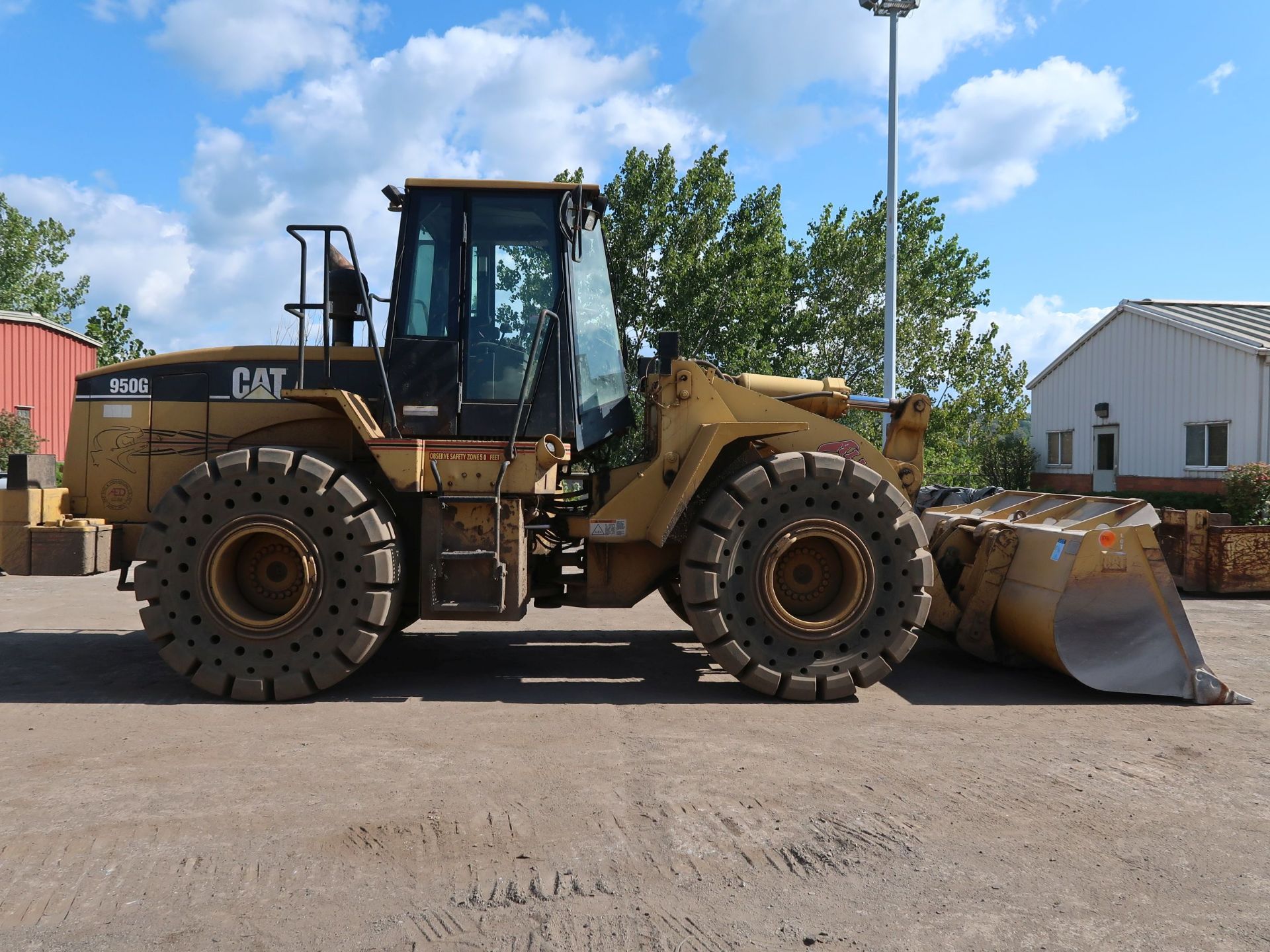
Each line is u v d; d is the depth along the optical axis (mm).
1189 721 4418
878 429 20188
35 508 4977
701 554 4766
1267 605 8672
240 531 4609
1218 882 2648
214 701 4637
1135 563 4949
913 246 22594
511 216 5215
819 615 4973
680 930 2338
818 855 2797
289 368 5324
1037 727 4297
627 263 18891
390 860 2727
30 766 3543
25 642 6223
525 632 6898
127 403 5355
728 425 4980
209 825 2971
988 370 23250
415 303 5137
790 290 22281
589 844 2855
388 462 4699
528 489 4785
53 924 2340
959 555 5844
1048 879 2656
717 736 4074
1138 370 17719
